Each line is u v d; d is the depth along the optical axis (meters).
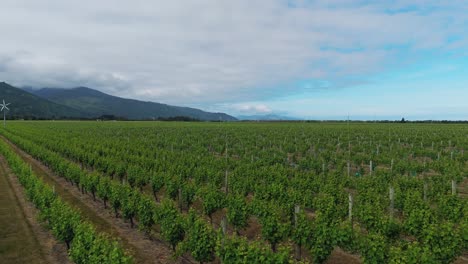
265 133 73.06
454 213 16.34
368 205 15.60
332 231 12.80
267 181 23.98
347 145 49.41
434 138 54.56
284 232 14.04
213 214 20.33
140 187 25.38
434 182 22.14
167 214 14.91
